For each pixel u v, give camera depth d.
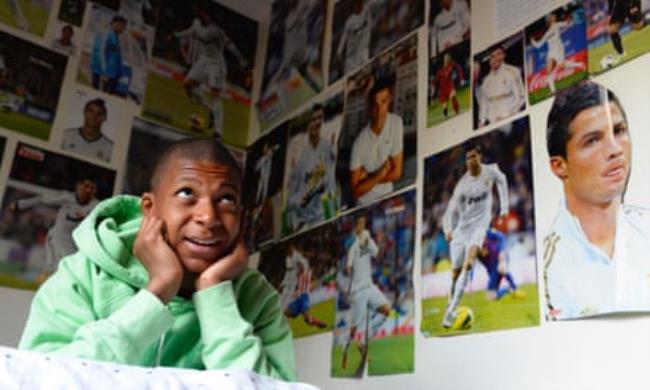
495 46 1.03
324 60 1.52
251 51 1.89
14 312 1.31
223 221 0.68
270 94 1.74
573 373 0.77
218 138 1.73
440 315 0.98
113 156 1.54
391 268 1.11
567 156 0.85
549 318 0.81
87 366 0.44
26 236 1.37
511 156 0.94
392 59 1.27
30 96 1.46
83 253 0.68
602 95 0.83
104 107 1.56
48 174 1.43
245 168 1.74
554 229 0.84
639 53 0.79
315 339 1.25
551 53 0.92
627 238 0.75
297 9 1.73
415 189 1.11
